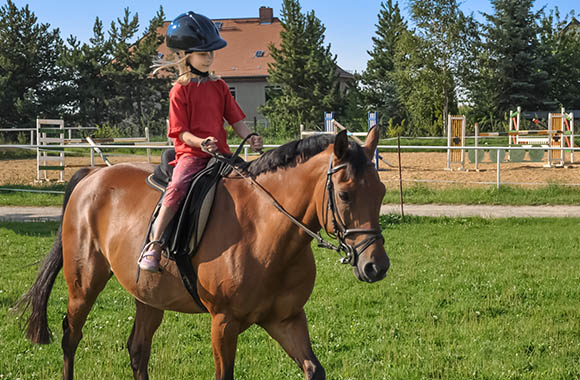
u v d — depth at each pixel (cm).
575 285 721
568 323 580
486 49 4266
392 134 3581
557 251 915
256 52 5166
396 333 564
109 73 4128
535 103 4369
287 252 346
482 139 3266
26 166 2328
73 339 450
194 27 376
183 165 379
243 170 370
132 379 470
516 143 2230
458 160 2156
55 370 488
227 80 4931
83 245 438
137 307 445
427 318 602
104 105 4291
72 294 448
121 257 404
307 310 635
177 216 375
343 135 316
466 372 465
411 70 3794
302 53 4284
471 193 1505
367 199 313
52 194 1645
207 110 383
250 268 346
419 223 1191
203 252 361
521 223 1186
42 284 456
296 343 363
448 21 3669
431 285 726
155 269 363
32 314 453
